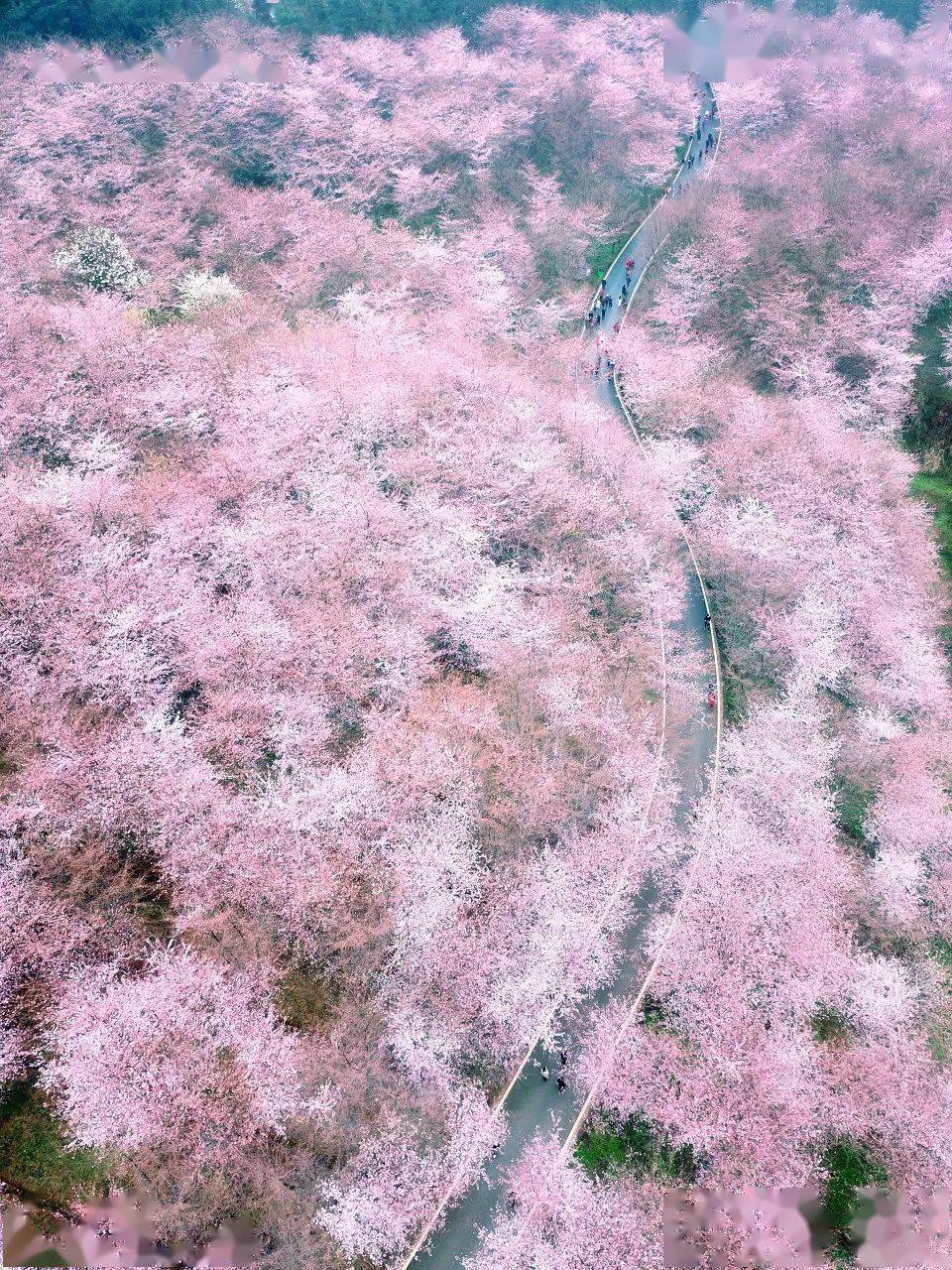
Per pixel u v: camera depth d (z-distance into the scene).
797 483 41.22
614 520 38.50
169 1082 21.30
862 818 32.19
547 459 38.91
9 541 30.47
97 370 37.62
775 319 50.03
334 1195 21.61
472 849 27.59
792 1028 25.62
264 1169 21.67
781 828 30.47
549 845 29.27
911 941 29.05
